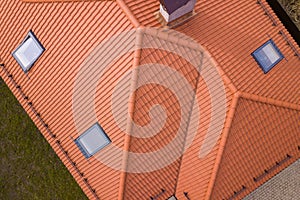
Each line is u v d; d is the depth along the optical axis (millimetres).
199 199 14344
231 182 14164
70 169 15266
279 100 13219
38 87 14586
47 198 19250
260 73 13172
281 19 16859
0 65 15164
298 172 18016
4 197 19266
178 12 11383
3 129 19281
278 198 18188
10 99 19250
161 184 14508
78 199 19047
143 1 11906
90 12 12195
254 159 14086
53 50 13453
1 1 14141
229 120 12594
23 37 14055
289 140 14367
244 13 13469
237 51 12828
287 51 13945
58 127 14750
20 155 19250
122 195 14031
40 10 13219
